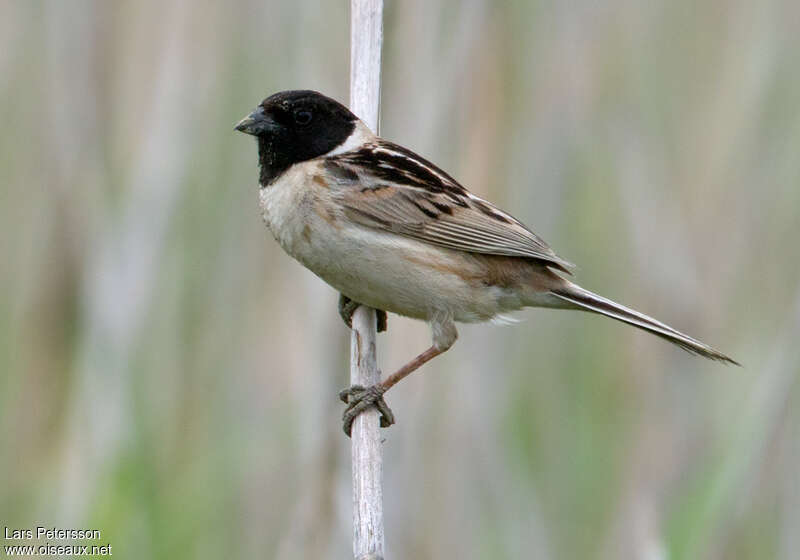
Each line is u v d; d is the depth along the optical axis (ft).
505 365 39.11
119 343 37.06
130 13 40.27
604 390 40.50
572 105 39.91
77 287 39.81
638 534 35.70
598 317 41.06
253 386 38.83
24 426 39.37
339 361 34.65
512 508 36.88
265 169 33.19
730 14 43.01
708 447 37.60
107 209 39.22
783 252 41.14
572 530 38.50
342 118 33.01
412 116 36.52
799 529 36.09
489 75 38.17
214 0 39.78
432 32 36.94
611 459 39.32
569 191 40.24
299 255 32.89
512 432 38.78
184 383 38.32
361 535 28.76
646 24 42.24
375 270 32.27
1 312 40.57
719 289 41.52
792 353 34.55
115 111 40.29
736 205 41.96
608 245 41.14
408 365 32.24
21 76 41.60
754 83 42.06
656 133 42.39
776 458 36.65
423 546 35.81
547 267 33.58
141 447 36.24
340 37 39.11
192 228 39.06
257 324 39.32
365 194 32.09
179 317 38.55
